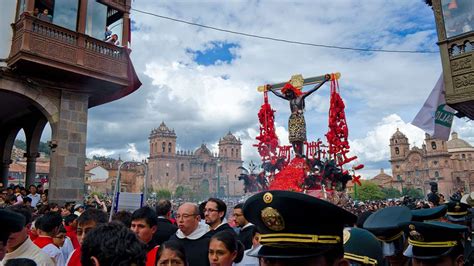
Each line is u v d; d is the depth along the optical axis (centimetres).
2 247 264
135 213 463
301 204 177
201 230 510
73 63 1334
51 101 1385
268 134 1603
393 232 331
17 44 1262
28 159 1756
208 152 11819
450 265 287
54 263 452
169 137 11412
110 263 222
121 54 1503
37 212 948
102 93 1554
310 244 180
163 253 353
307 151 1461
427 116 1236
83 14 1409
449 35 1159
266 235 190
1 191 1334
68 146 1395
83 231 442
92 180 8056
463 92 1111
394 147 11744
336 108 1425
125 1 1561
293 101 1548
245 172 1614
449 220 494
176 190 10081
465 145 11712
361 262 249
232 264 432
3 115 1762
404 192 10050
